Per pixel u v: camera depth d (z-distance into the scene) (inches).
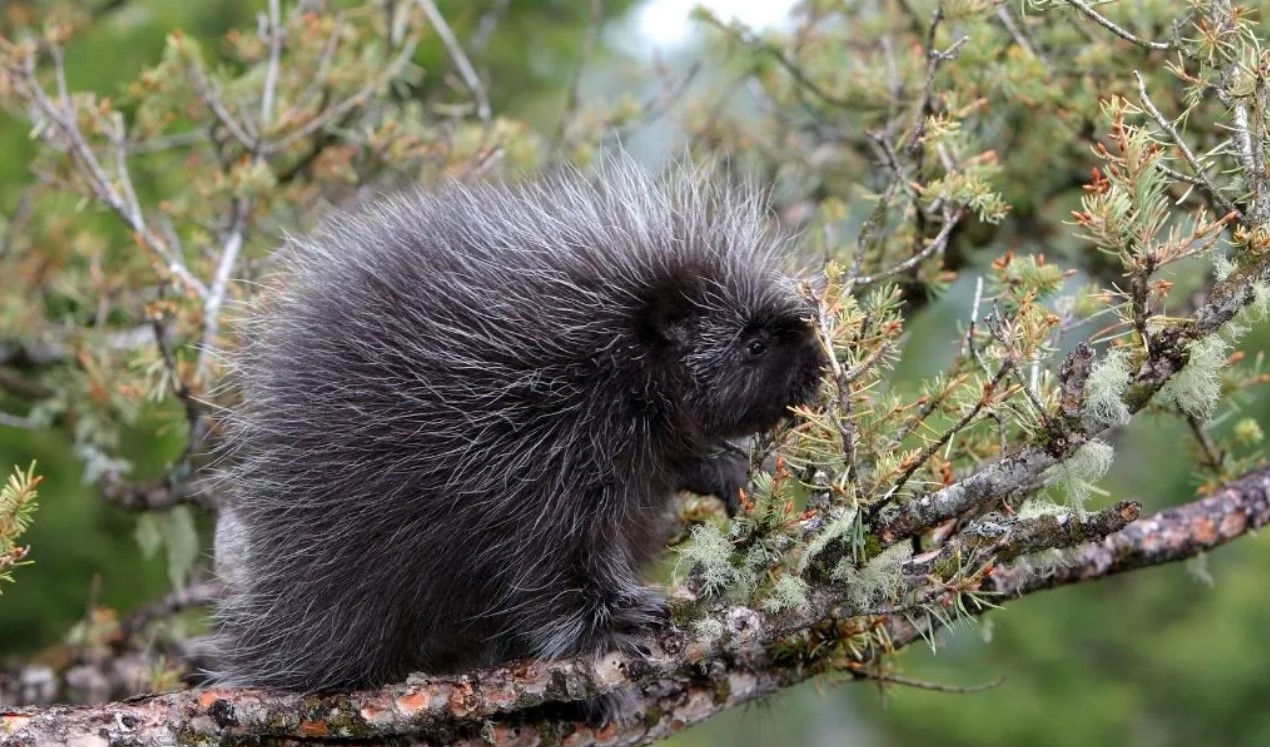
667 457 207.6
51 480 394.0
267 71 300.8
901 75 268.5
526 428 193.8
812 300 167.8
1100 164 265.1
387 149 286.7
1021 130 274.8
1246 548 489.7
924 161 230.4
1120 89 245.9
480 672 180.1
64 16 360.5
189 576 298.7
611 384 198.5
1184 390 154.9
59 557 389.4
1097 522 164.2
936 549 183.9
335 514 191.0
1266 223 152.8
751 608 174.9
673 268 204.8
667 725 199.5
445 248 199.8
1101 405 155.6
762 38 289.0
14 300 321.7
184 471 261.3
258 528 198.4
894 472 166.4
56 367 331.9
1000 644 487.8
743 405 205.5
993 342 191.5
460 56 302.5
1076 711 464.8
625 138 321.4
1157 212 153.8
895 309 220.5
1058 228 289.1
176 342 266.5
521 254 200.8
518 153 291.1
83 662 283.1
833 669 207.2
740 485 218.5
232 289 270.4
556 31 432.5
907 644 214.4
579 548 191.6
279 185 297.7
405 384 192.2
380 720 175.5
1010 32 266.5
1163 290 157.2
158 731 168.1
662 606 186.4
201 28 393.4
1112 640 490.9
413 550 190.4
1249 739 462.9
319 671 194.4
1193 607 495.8
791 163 314.3
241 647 203.5
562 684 178.2
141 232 266.4
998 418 170.4
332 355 193.8
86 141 300.0
